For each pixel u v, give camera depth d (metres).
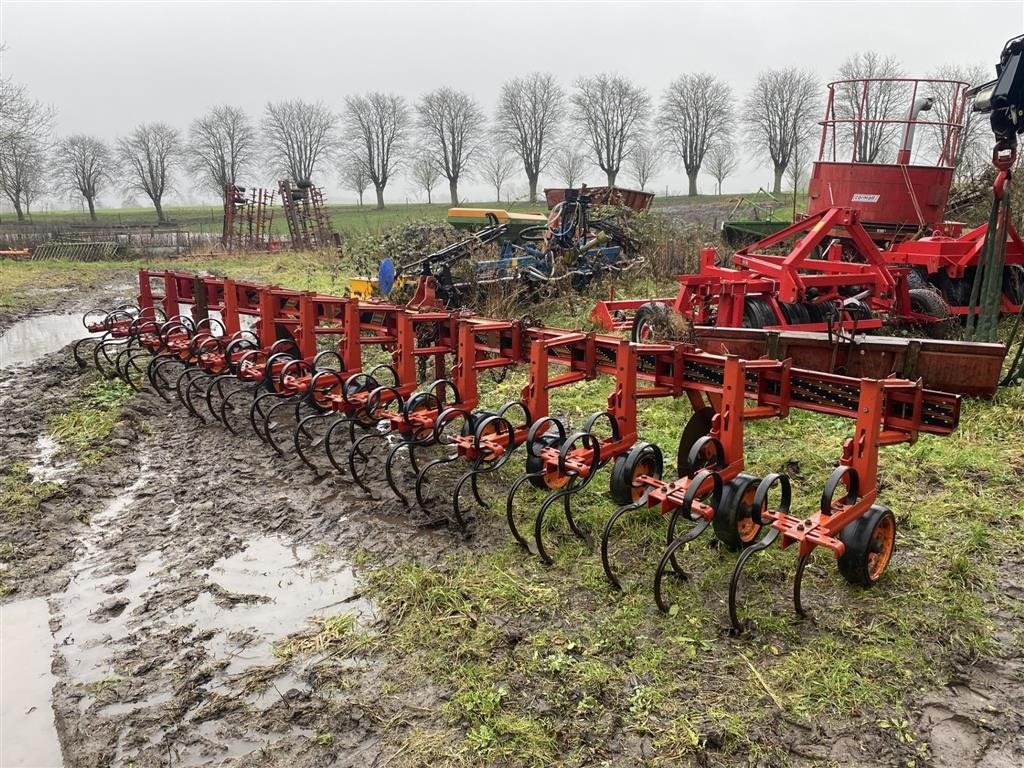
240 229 34.94
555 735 3.41
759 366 4.73
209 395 7.74
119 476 6.66
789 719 3.45
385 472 6.43
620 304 10.45
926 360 4.94
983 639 3.92
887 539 4.42
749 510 4.41
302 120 65.19
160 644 4.27
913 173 10.32
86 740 3.57
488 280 12.12
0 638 4.37
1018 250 9.04
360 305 7.79
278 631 4.36
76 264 28.11
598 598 4.43
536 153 63.41
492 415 5.51
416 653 4.06
